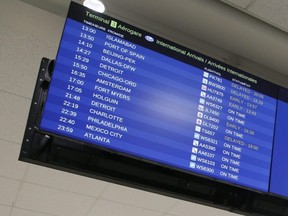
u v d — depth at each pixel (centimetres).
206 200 163
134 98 164
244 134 178
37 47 232
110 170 153
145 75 171
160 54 177
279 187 174
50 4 198
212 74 184
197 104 175
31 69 245
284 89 199
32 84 254
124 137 156
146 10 193
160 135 162
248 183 169
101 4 187
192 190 162
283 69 216
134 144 156
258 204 171
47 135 150
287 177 178
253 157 175
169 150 161
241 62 213
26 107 268
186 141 165
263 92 192
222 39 202
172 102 170
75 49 164
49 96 152
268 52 205
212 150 169
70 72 159
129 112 161
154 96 168
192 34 202
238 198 168
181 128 167
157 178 158
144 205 355
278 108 192
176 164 159
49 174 321
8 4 197
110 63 167
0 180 336
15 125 281
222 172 166
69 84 157
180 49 182
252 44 202
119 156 155
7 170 323
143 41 177
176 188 159
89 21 170
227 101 182
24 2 197
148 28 200
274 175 175
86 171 151
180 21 196
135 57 172
